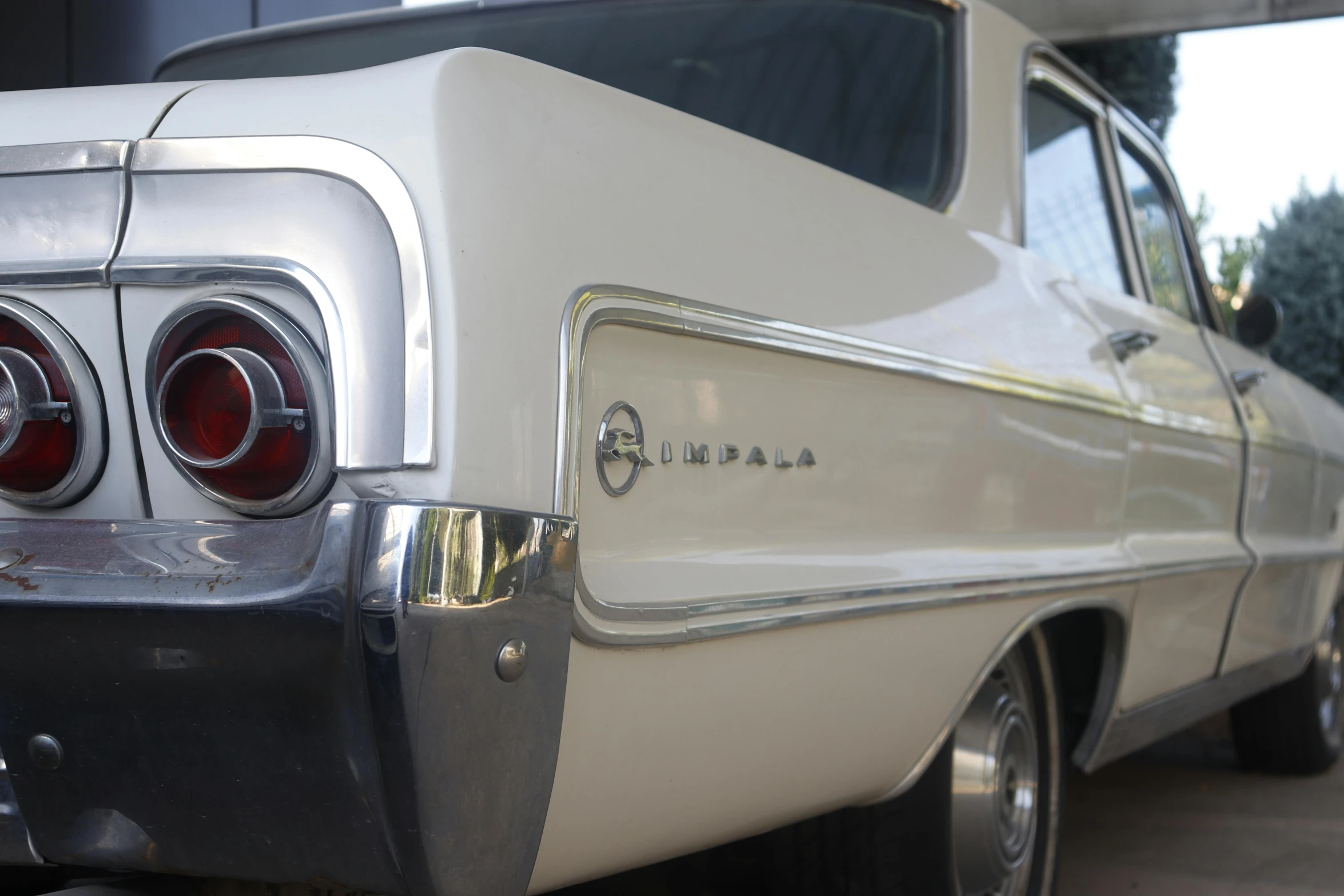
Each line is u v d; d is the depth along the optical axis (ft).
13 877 4.84
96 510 4.10
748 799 4.96
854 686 5.30
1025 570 6.45
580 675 3.94
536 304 3.81
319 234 3.77
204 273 3.84
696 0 7.71
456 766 3.44
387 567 3.32
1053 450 7.00
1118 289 9.27
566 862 4.17
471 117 3.85
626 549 4.23
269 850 3.69
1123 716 8.27
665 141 4.67
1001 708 7.18
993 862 7.07
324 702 3.44
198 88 4.19
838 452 5.27
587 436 4.06
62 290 4.04
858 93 7.33
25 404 3.93
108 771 3.77
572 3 7.86
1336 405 15.05
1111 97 9.89
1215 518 9.75
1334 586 13.73
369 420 3.59
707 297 4.56
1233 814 12.88
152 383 3.89
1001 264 6.98
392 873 3.53
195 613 3.45
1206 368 10.12
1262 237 62.13
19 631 3.63
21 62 26.22
